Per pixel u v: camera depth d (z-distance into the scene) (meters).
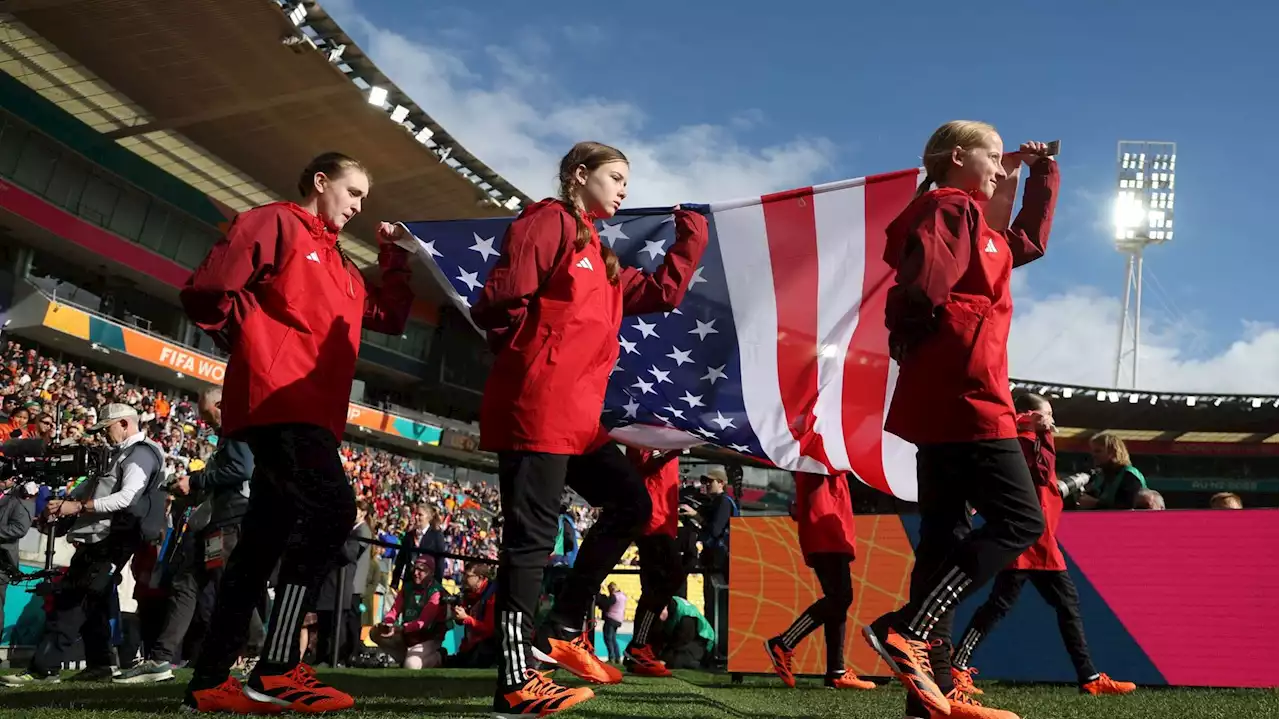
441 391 46.94
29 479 5.06
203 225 36.53
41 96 29.55
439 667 7.37
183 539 5.35
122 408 5.30
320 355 3.04
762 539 6.20
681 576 5.69
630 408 4.88
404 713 2.95
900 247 2.75
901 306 2.62
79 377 27.08
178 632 5.12
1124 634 5.34
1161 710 3.57
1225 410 42.88
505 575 2.77
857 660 5.78
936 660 2.81
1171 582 5.34
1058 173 3.30
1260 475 47.28
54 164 30.44
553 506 2.80
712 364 4.81
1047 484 4.83
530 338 2.80
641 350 4.84
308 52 27.58
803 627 5.37
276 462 2.97
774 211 4.68
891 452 4.78
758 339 4.78
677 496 5.71
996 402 2.61
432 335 46.41
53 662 4.97
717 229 4.71
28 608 7.04
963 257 2.55
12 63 27.89
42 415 10.47
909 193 4.61
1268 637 5.15
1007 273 2.73
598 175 2.97
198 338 36.75
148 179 33.72
